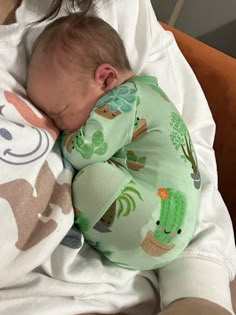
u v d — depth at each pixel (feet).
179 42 3.91
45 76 2.47
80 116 2.50
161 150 2.43
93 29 2.59
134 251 2.29
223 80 3.69
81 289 2.19
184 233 2.39
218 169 3.78
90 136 2.32
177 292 2.42
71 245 2.24
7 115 2.21
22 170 2.07
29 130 2.16
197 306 2.30
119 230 2.27
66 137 2.43
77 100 2.49
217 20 5.66
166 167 2.39
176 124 2.56
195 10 5.68
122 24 3.03
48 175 2.19
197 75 3.79
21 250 2.02
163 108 2.55
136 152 2.45
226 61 3.77
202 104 3.29
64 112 2.49
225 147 3.71
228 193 3.76
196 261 2.52
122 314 2.36
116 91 2.48
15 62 2.50
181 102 3.23
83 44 2.53
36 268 2.18
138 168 2.40
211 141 3.26
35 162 2.13
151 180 2.35
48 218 2.12
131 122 2.41
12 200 2.01
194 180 2.48
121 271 2.37
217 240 2.69
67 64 2.48
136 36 3.13
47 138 2.24
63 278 2.16
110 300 2.29
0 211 1.96
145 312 2.45
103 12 2.89
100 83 2.54
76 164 2.36
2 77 2.37
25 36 2.56
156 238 2.30
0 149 2.03
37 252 2.04
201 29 5.76
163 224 2.30
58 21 2.60
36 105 2.50
